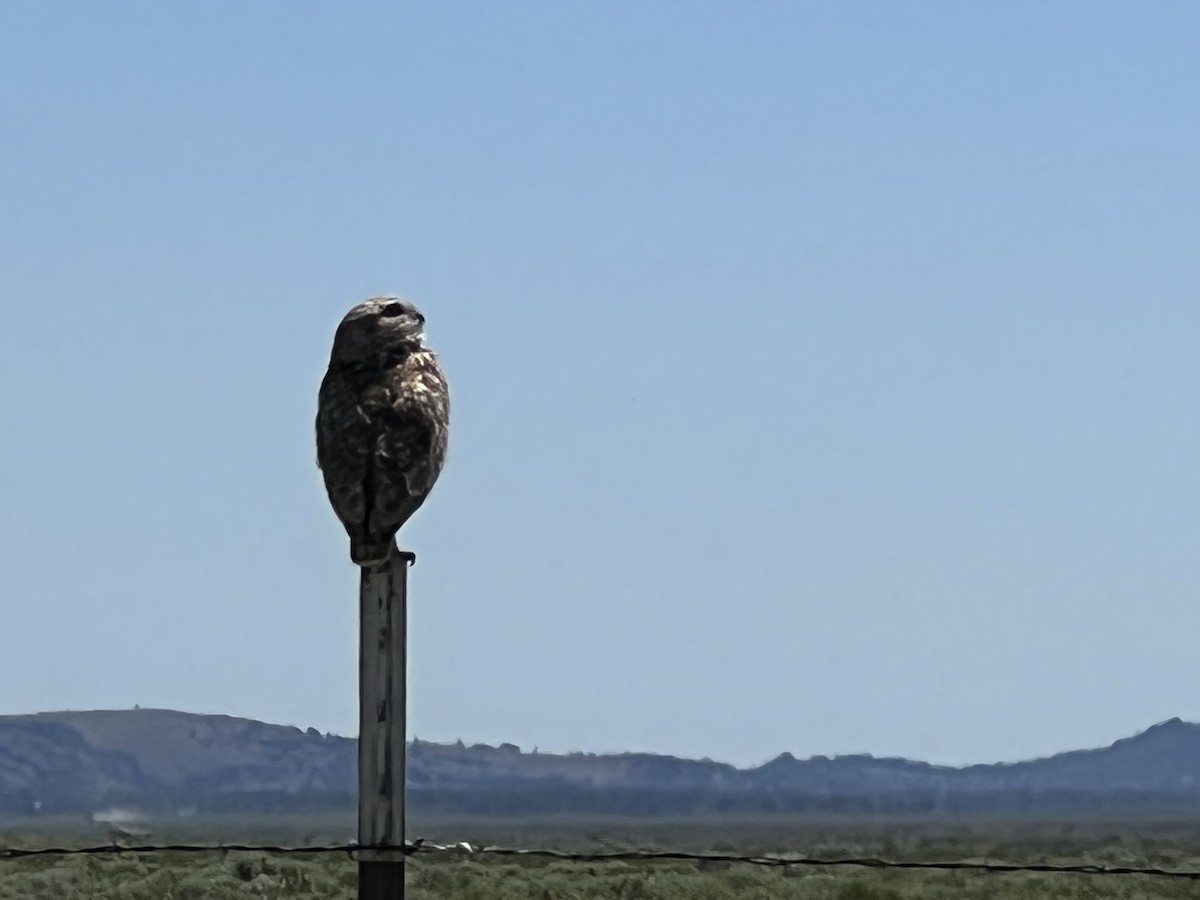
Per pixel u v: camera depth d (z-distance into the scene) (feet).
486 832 495.00
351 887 159.22
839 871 213.05
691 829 525.34
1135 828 486.38
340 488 37.96
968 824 556.92
